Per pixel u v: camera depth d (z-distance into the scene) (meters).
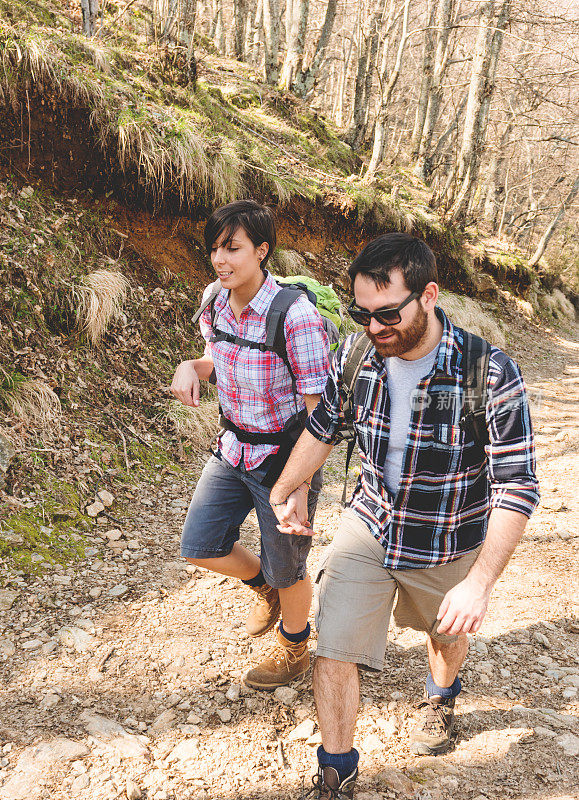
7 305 4.26
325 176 9.38
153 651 2.63
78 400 4.27
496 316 12.54
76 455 3.86
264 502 2.14
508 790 2.04
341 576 1.81
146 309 5.30
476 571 1.56
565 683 2.63
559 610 3.19
